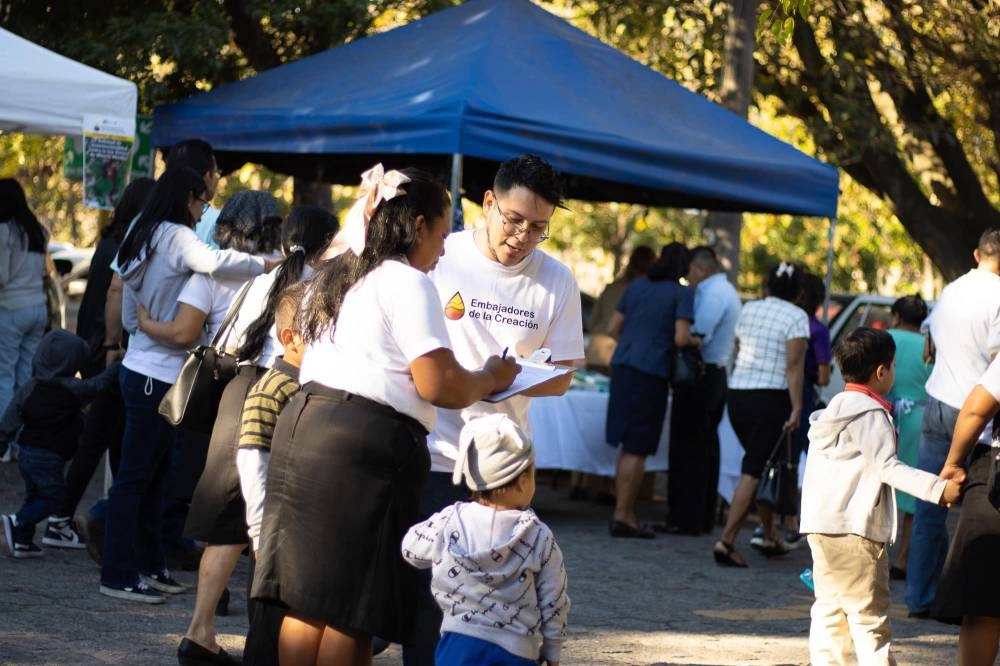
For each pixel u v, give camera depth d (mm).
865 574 4625
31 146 18016
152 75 11242
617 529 8633
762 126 18094
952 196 14734
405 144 7844
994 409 4355
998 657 5754
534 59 8695
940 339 6027
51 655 4859
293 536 3406
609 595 6781
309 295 3551
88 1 11609
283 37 12422
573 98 8375
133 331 5668
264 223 5594
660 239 28469
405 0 12219
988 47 13570
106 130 7785
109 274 7504
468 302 3996
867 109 14117
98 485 9359
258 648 4051
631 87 9031
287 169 11453
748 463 7844
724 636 5961
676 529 8992
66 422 6566
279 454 3465
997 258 5918
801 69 14195
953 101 14898
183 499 5797
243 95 9219
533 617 3311
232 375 4820
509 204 3863
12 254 9086
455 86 7977
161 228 5402
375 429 3373
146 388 5453
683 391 8875
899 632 6246
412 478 3432
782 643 5859
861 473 4625
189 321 5324
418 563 3354
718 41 13328
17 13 11375
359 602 3359
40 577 6133
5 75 7500
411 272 3434
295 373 4293
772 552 8242
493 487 3303
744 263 25094
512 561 3283
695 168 8414
